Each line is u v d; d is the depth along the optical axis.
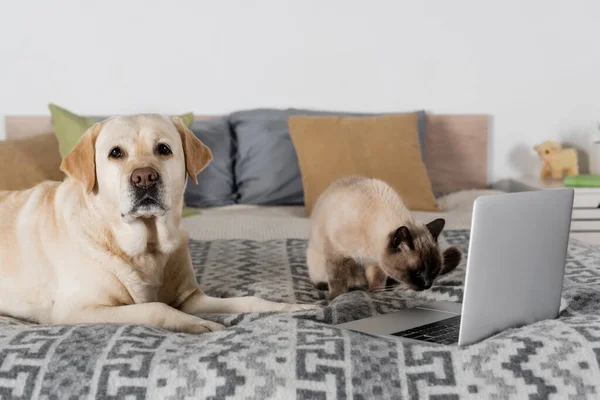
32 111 4.02
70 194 1.97
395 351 1.44
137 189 1.80
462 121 4.20
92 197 1.90
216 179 3.77
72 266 1.89
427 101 4.22
